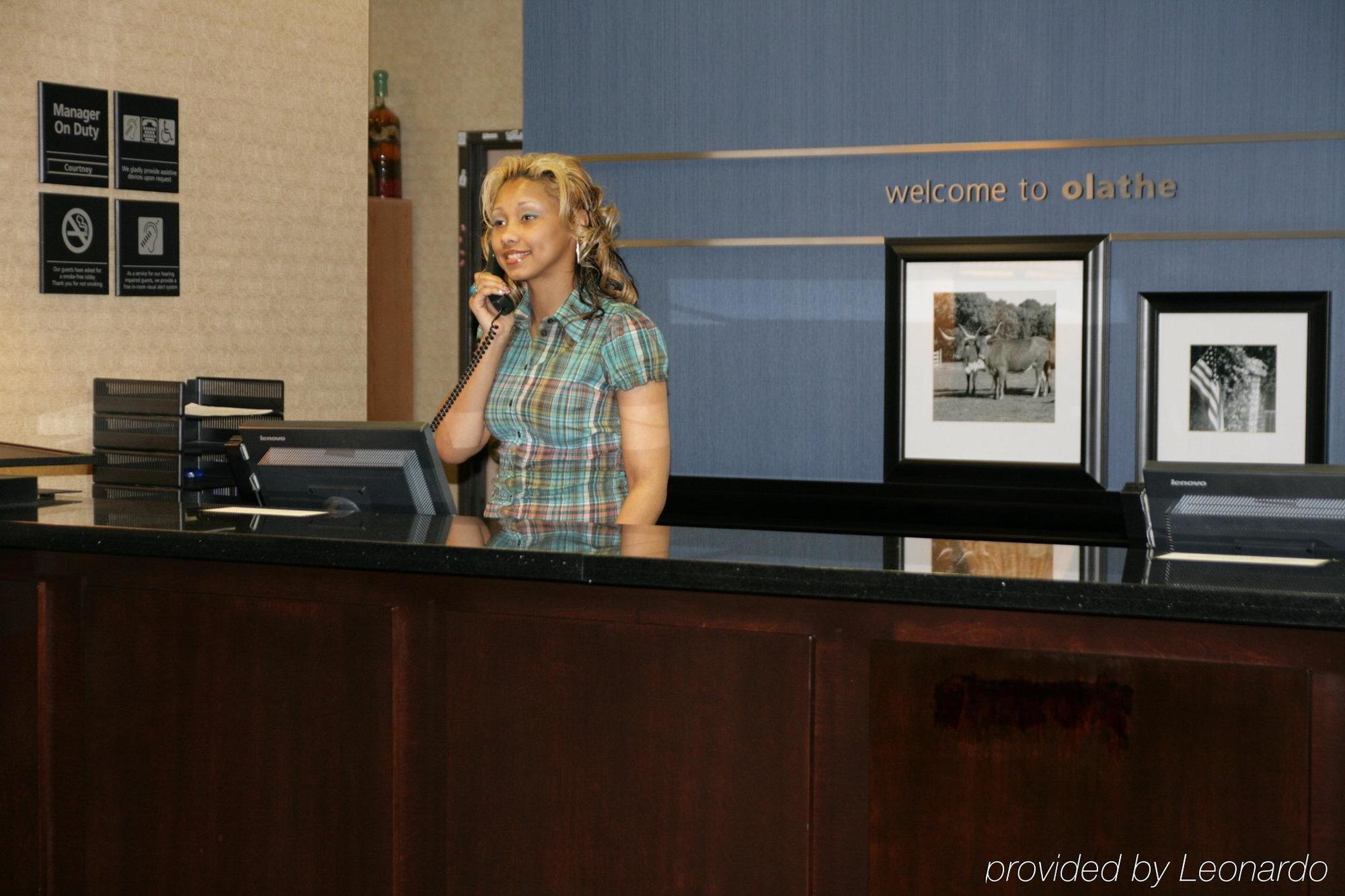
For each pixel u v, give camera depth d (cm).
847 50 408
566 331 272
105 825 222
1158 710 172
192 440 366
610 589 193
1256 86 375
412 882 205
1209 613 164
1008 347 399
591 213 275
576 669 195
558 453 274
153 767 218
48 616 225
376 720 204
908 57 403
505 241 269
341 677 205
